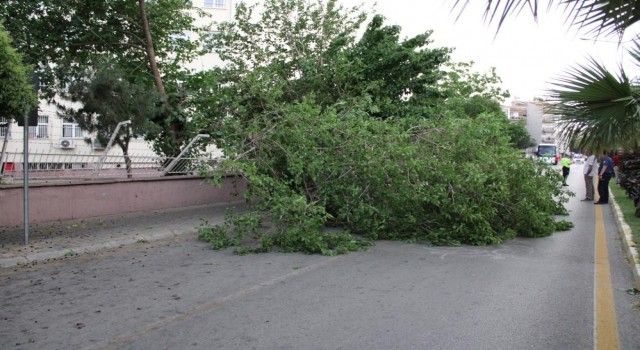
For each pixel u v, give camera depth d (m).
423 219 10.27
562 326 4.94
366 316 5.17
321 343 4.44
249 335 4.64
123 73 14.41
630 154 19.55
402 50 15.55
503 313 5.31
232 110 13.86
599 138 7.31
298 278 6.80
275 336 4.61
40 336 4.63
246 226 9.42
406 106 15.46
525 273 7.16
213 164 11.73
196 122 14.84
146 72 17.64
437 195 9.59
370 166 9.93
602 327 4.94
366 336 4.61
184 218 12.52
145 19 16.19
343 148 10.39
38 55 15.48
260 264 7.74
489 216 10.02
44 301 5.76
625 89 6.77
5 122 10.74
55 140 15.77
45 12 15.64
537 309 5.47
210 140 14.90
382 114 15.17
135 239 9.71
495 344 4.45
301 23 16.56
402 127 11.55
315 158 10.33
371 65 15.56
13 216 10.59
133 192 13.21
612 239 10.29
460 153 10.64
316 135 10.55
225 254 8.59
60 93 13.85
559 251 8.91
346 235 9.37
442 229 9.84
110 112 13.64
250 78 12.84
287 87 15.74
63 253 8.40
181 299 5.82
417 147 10.31
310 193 10.59
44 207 11.17
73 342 4.48
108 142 13.66
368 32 16.22
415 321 5.02
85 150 15.30
